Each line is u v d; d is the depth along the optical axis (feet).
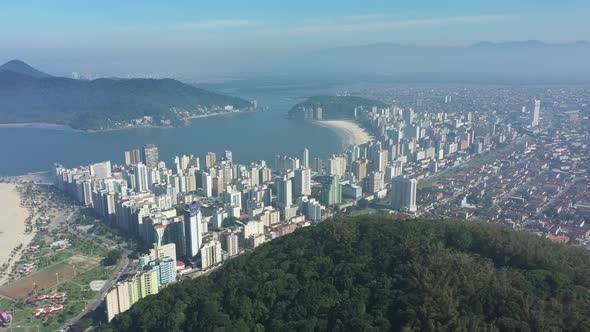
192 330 599.16
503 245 595.06
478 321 426.51
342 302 515.91
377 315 475.31
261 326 544.21
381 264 582.35
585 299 463.83
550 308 440.86
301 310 536.42
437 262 533.96
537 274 511.81
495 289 466.29
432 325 419.54
